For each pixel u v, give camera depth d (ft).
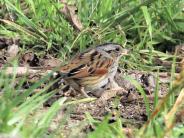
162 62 45.21
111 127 31.60
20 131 28.78
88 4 47.34
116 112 35.60
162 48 47.60
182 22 48.16
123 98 39.01
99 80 39.88
